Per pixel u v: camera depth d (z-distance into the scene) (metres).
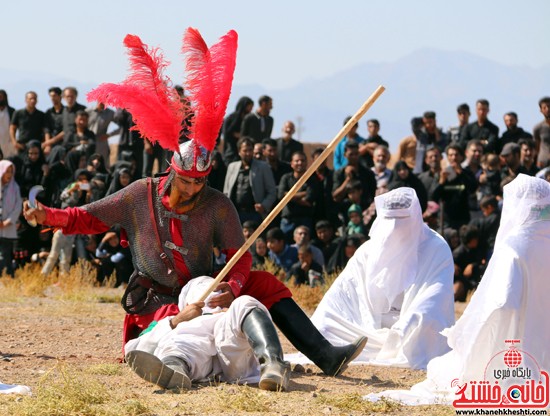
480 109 34.03
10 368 15.09
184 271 15.10
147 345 14.33
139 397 12.83
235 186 30.88
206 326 14.02
